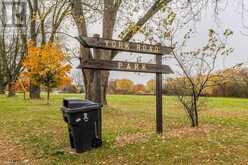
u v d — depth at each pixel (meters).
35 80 30.44
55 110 23.17
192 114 14.06
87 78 20.88
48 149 11.29
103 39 11.33
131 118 18.47
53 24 31.88
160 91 12.84
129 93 61.56
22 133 14.39
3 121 18.25
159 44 12.73
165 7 13.51
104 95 22.56
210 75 14.46
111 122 16.81
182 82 14.34
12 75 50.91
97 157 9.98
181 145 10.56
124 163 9.31
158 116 12.80
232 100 32.41
